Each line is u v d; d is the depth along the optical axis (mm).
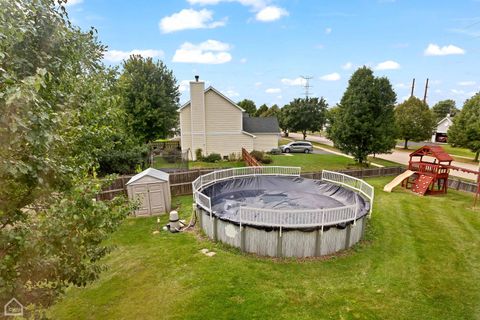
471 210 12461
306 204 12844
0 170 2154
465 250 8641
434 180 15070
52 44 3324
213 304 5949
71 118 3277
